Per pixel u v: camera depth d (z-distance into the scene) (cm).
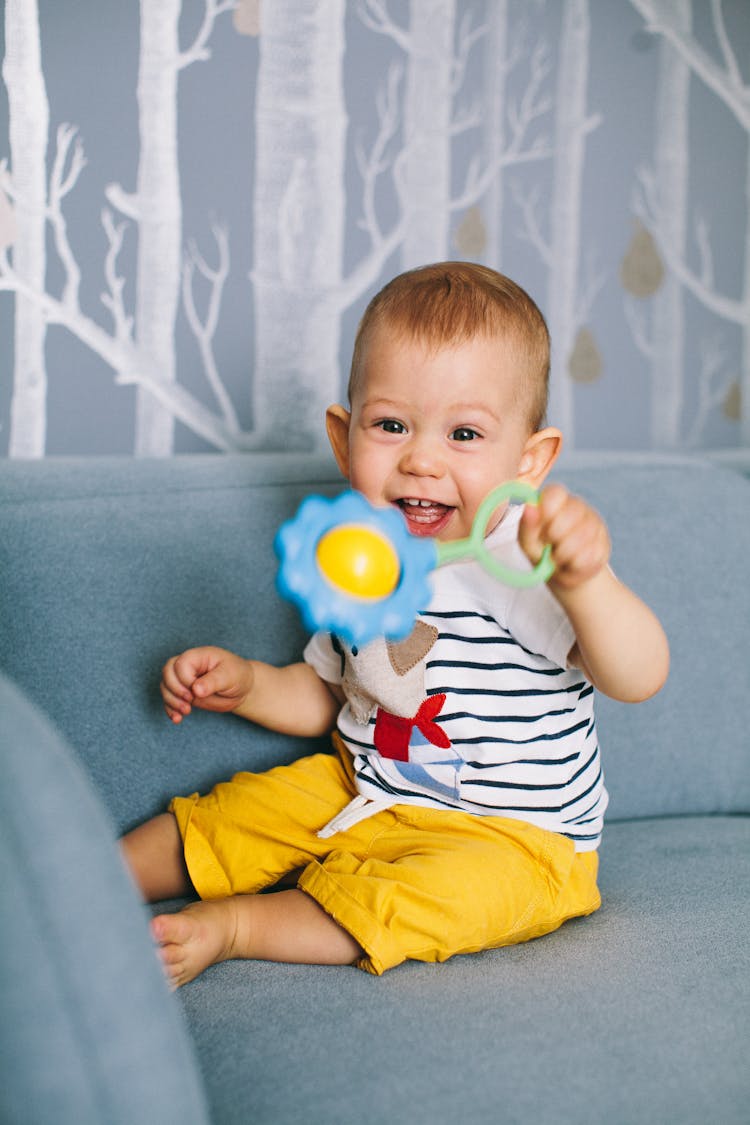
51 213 136
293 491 122
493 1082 68
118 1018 53
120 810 109
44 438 139
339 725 109
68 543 110
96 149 137
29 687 106
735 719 131
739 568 134
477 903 88
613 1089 67
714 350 176
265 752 116
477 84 156
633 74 166
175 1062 56
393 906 86
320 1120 64
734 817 129
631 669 91
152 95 139
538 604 98
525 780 100
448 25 153
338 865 92
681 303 173
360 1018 76
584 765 103
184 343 144
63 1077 51
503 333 101
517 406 103
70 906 53
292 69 145
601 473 135
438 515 102
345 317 151
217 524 117
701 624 131
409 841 97
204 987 83
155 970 56
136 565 112
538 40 159
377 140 151
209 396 145
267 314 147
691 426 176
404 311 101
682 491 136
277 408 149
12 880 52
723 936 91
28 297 136
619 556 128
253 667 111
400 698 101
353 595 69
